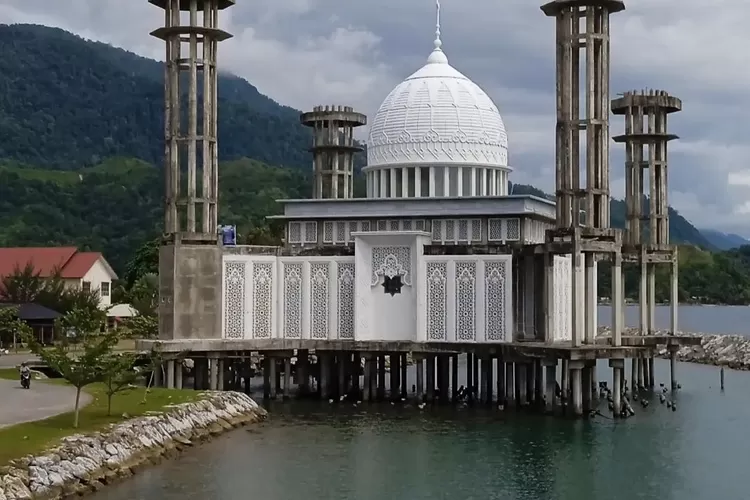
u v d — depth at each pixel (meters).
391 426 78.00
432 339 90.75
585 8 84.19
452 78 116.06
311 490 56.66
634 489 58.34
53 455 52.78
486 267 88.69
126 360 66.88
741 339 148.12
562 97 85.12
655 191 113.25
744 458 66.94
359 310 93.44
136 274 162.12
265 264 96.12
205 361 93.25
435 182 112.44
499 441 72.06
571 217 85.56
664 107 112.62
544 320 86.38
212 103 94.75
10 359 100.94
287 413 84.75
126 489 54.88
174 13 93.94
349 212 100.25
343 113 124.19
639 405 93.38
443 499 55.31
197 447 68.00
